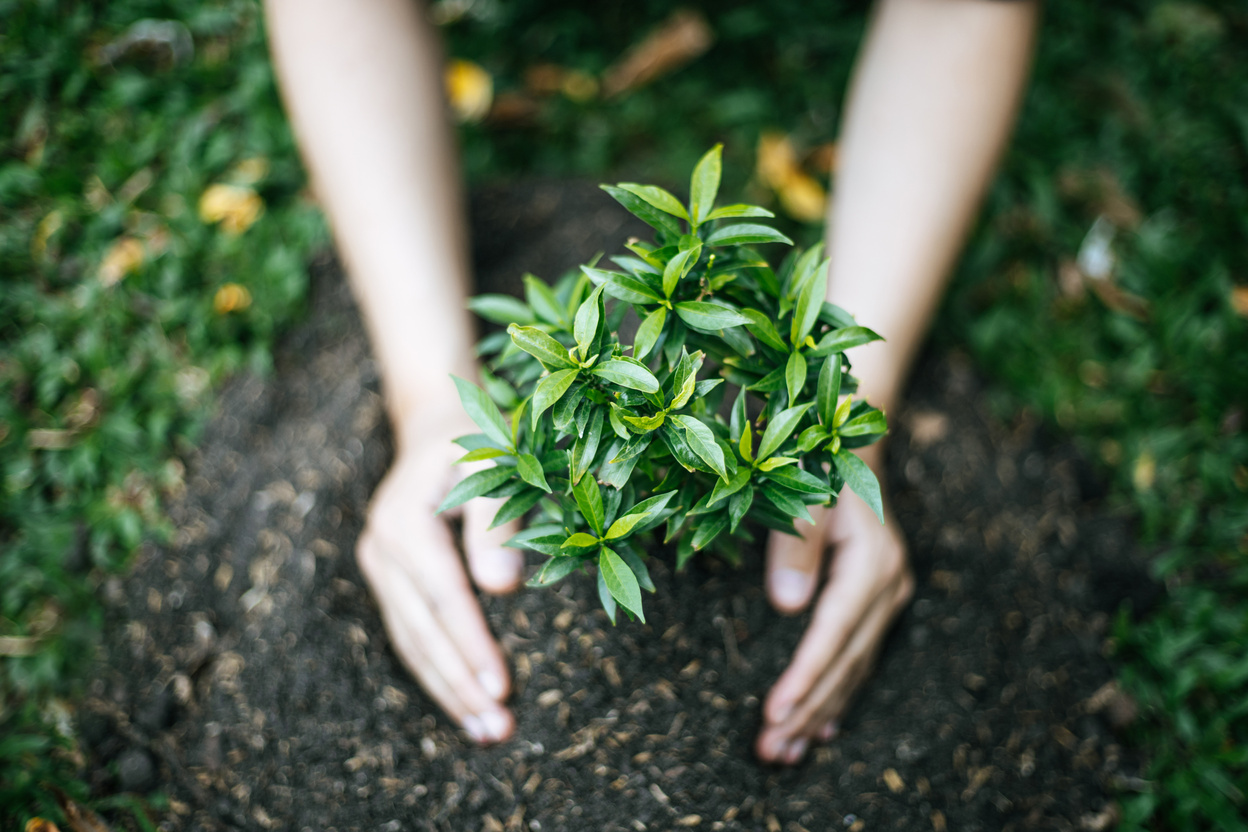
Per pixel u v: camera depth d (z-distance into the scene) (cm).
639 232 262
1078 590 225
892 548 182
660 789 175
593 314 102
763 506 122
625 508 117
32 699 203
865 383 192
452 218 206
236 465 229
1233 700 209
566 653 180
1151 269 265
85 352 237
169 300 247
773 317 125
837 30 303
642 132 294
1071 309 265
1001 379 255
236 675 199
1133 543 232
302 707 192
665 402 106
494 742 179
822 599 178
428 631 174
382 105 199
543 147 294
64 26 270
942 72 199
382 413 229
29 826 183
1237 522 229
